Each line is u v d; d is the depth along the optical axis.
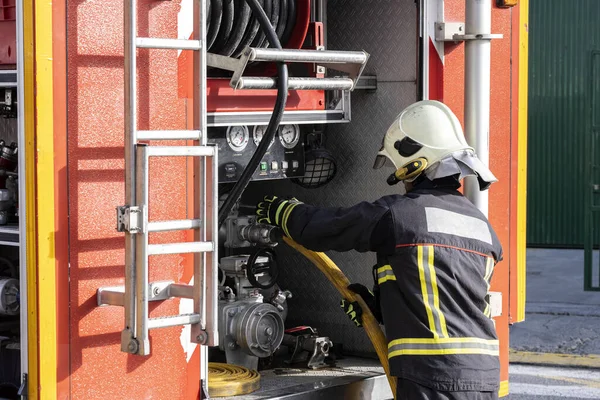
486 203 4.14
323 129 4.42
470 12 4.10
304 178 4.37
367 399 4.09
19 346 3.45
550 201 13.48
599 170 13.15
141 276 2.86
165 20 3.13
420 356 3.40
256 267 4.22
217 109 3.68
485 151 4.13
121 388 3.09
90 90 2.97
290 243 4.06
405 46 4.25
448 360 3.39
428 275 3.45
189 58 3.21
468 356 3.41
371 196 4.43
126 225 2.86
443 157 3.67
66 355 2.94
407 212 3.52
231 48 3.81
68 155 2.92
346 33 4.43
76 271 2.95
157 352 3.18
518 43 4.74
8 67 3.12
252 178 4.02
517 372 7.29
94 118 2.98
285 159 4.17
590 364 7.50
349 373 4.20
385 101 4.34
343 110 4.18
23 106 2.87
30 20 2.84
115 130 3.03
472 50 4.12
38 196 2.85
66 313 2.94
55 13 2.88
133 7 2.89
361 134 4.43
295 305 4.75
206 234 3.01
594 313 9.34
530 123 13.45
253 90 3.80
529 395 6.61
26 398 2.91
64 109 2.91
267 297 4.38
